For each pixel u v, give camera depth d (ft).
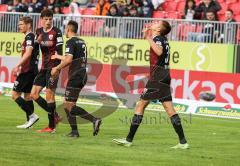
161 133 126.72
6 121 136.36
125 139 107.04
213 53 177.68
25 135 114.42
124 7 198.39
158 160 93.40
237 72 174.60
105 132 124.98
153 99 103.71
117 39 187.52
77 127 123.34
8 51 201.26
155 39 101.81
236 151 106.01
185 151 103.24
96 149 101.19
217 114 169.89
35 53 126.62
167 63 103.50
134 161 91.66
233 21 185.88
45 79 120.98
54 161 88.69
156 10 212.43
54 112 120.57
